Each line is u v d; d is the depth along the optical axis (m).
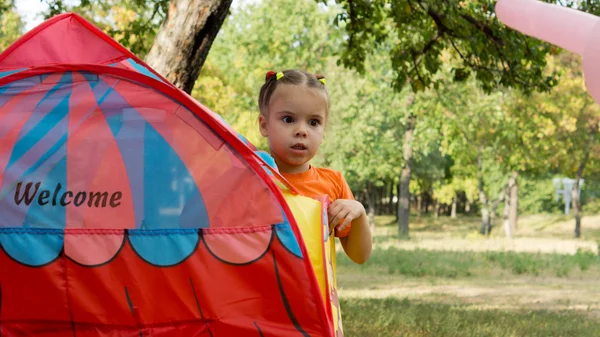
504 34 7.88
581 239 26.48
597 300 9.78
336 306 2.34
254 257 2.02
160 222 2.04
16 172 2.06
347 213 2.45
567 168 27.53
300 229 2.17
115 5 11.73
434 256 15.95
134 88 2.11
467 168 31.55
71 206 2.05
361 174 27.31
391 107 26.55
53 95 2.13
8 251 2.03
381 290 10.66
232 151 2.07
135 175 2.05
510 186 29.00
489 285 11.51
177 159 2.06
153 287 2.02
